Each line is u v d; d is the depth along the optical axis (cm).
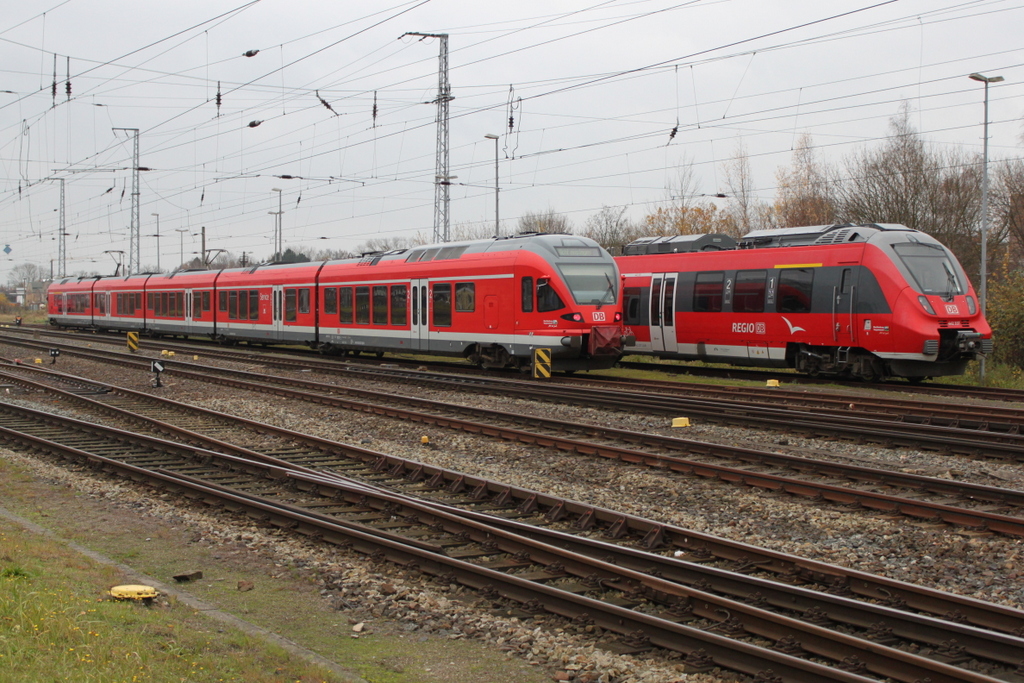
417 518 927
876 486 1063
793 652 588
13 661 503
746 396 1886
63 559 764
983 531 860
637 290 2634
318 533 881
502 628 653
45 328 5681
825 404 1759
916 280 2028
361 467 1235
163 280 4334
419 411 1706
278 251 4519
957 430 1366
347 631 661
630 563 772
